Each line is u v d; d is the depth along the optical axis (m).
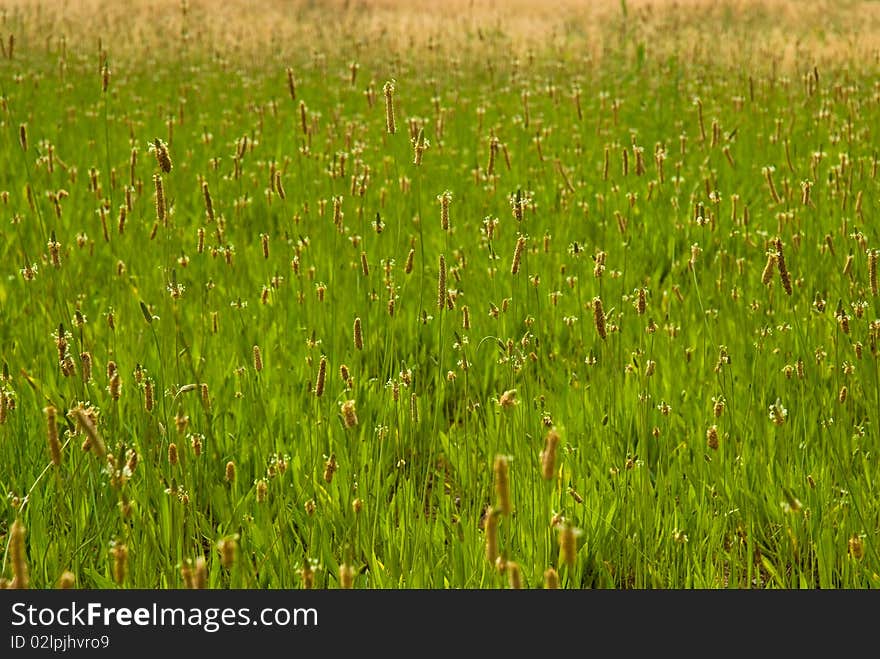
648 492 5.84
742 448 6.60
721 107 17.75
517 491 5.88
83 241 9.72
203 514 5.86
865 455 6.54
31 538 5.57
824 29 27.91
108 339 8.03
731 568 5.55
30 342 8.00
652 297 9.30
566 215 11.51
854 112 15.29
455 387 8.33
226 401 7.32
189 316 8.67
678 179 12.13
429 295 9.33
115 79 21.73
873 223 10.41
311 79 22.12
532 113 17.75
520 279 9.37
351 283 9.35
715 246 10.78
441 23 30.00
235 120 17.09
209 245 10.47
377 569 5.41
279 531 5.51
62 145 14.80
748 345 7.89
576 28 29.70
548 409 7.11
